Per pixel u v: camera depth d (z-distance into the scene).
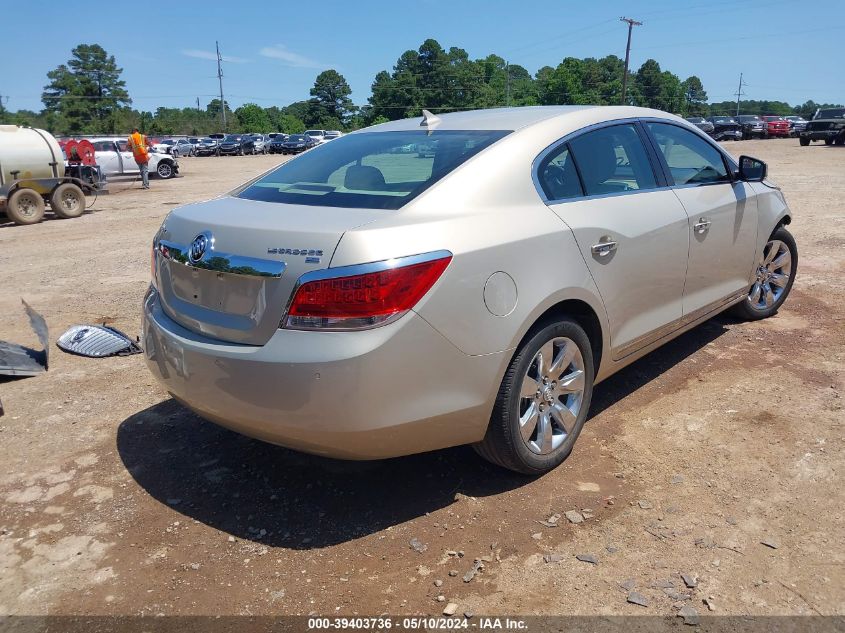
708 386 4.31
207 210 3.30
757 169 4.74
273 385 2.68
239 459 3.67
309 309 2.63
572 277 3.25
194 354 2.92
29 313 5.13
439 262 2.75
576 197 3.47
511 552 2.81
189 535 3.03
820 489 3.14
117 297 7.18
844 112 32.41
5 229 13.28
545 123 3.55
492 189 3.12
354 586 2.67
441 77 105.75
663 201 3.96
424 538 2.93
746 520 2.95
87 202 17.72
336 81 117.25
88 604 2.63
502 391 3.06
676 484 3.24
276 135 52.22
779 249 5.47
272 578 2.73
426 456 3.60
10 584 2.75
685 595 2.53
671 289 4.05
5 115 107.56
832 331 5.22
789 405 3.98
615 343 3.66
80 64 113.38
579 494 3.20
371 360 2.62
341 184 3.31
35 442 3.91
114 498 3.34
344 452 2.79
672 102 120.62
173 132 96.62
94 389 4.66
